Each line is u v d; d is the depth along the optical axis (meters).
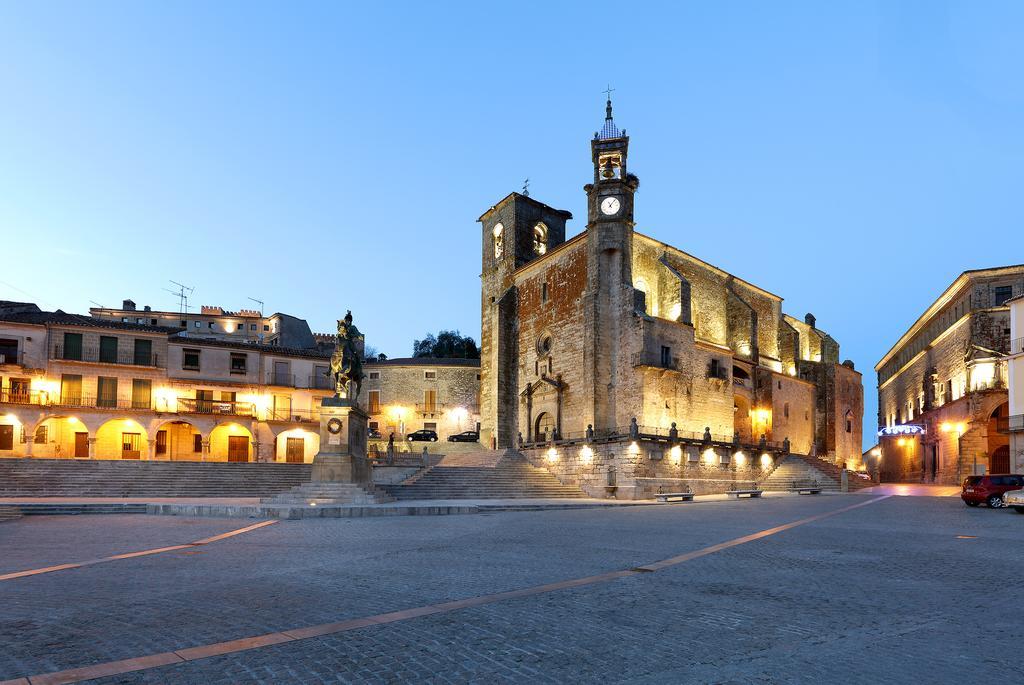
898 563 13.05
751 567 12.55
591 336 52.31
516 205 65.44
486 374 65.62
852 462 73.56
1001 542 16.70
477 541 17.20
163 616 8.56
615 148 55.06
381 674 6.27
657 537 18.09
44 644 7.29
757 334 65.31
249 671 6.34
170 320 83.00
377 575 11.72
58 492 33.94
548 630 7.82
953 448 57.66
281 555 14.47
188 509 26.00
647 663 6.59
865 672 6.30
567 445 49.25
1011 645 7.19
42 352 49.81
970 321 54.41
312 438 58.31
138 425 51.88
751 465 54.44
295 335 82.94
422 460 45.59
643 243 56.84
